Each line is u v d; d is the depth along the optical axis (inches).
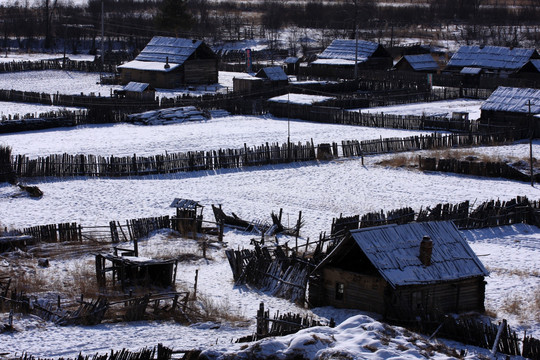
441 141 2461.9
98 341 893.2
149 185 1971.0
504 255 1461.6
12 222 1598.2
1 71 3887.8
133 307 1018.1
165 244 1472.7
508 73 3873.0
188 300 1117.1
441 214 1590.8
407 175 2110.0
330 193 1916.8
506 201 1802.4
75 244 1444.4
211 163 2155.5
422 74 3929.6
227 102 3122.5
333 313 1103.0
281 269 1240.8
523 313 1127.0
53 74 3932.1
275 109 3075.8
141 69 3676.2
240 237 1565.0
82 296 1006.4
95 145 2384.4
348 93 3627.0
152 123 2817.4
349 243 1106.7
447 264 1106.1
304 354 673.0
